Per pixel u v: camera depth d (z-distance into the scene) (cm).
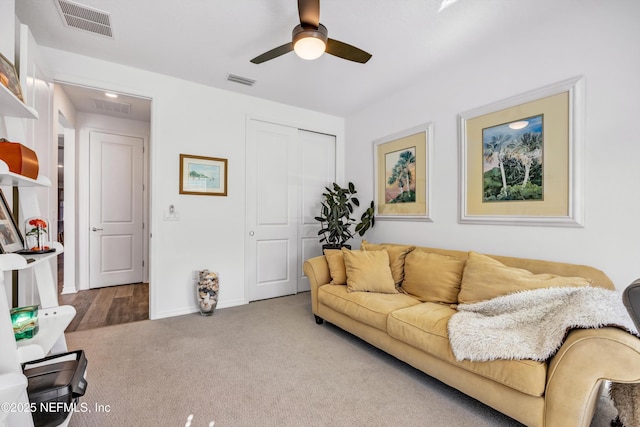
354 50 197
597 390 132
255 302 368
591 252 196
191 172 326
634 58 178
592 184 195
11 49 159
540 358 137
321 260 305
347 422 156
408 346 198
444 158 291
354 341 257
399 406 170
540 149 219
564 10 203
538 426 134
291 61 278
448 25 221
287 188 400
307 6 162
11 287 185
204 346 244
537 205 221
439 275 237
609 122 188
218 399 174
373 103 382
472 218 264
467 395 179
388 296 246
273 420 157
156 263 307
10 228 168
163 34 237
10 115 154
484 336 156
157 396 176
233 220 353
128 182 448
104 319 304
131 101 369
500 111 245
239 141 356
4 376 104
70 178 399
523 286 181
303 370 208
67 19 218
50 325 165
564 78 207
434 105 302
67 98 353
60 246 184
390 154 356
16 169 133
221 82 326
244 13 211
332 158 441
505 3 197
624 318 124
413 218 324
